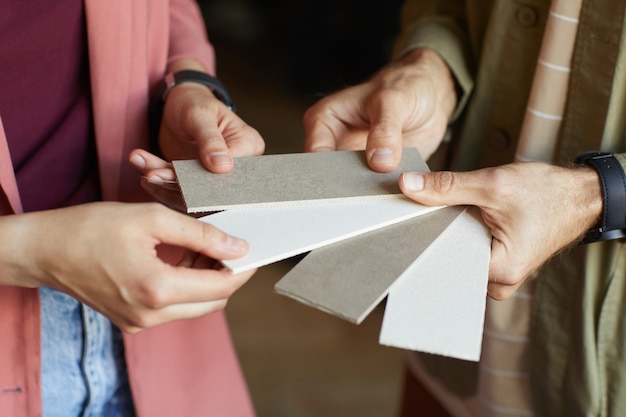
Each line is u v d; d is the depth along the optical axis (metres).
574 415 0.99
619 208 0.88
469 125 1.11
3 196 0.88
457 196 0.83
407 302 0.74
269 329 2.18
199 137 0.88
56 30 0.90
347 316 0.71
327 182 0.85
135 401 1.01
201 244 0.75
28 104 0.92
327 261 0.77
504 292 0.89
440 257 0.79
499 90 1.07
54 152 0.95
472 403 1.15
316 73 3.29
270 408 1.92
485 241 0.83
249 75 3.49
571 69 0.96
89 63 0.93
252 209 0.82
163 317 0.78
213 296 0.76
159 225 0.75
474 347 0.71
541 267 0.96
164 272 0.75
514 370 1.07
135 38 0.94
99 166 0.97
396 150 0.88
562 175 0.88
